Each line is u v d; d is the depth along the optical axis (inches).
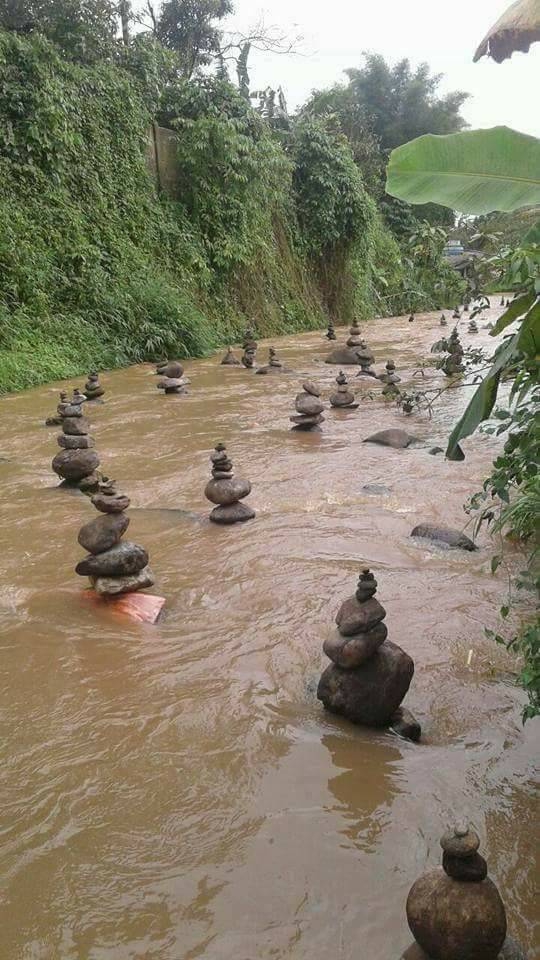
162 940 86.2
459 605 171.3
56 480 288.8
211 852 99.3
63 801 109.7
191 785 112.8
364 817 105.3
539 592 153.0
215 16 1042.1
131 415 412.2
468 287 243.8
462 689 139.0
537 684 113.3
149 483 279.6
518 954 80.4
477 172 107.0
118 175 719.1
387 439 328.5
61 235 630.5
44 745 123.2
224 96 839.1
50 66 637.9
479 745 122.6
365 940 85.5
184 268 769.6
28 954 84.9
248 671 145.7
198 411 421.4
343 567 194.5
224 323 808.9
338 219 1027.9
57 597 180.4
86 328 607.5
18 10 669.9
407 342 764.0
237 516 231.8
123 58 771.4
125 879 95.1
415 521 229.9
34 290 581.0
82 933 87.5
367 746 122.6
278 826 103.7
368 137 1347.2
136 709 133.0
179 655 152.3
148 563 193.3
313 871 95.7
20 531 229.6
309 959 83.3
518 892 91.9
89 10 703.1
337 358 619.8
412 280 490.0
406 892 92.0
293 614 169.0
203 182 812.6
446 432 352.2
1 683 142.5
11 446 348.8
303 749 121.6
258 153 847.7
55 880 95.3
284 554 204.7
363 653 127.6
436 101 1605.6
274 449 327.3
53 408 443.5
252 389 495.8
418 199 108.9
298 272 988.6
